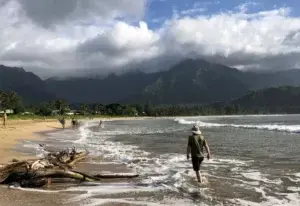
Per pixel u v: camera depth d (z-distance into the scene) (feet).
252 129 167.63
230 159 58.23
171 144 89.40
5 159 56.80
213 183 38.58
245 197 32.24
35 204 30.19
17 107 497.46
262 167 49.37
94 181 40.81
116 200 31.68
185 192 34.53
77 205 29.89
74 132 160.35
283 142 90.17
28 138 110.11
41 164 44.19
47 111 531.50
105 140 106.93
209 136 117.91
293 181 39.27
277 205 29.50
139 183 39.37
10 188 37.17
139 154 67.26
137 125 271.90
